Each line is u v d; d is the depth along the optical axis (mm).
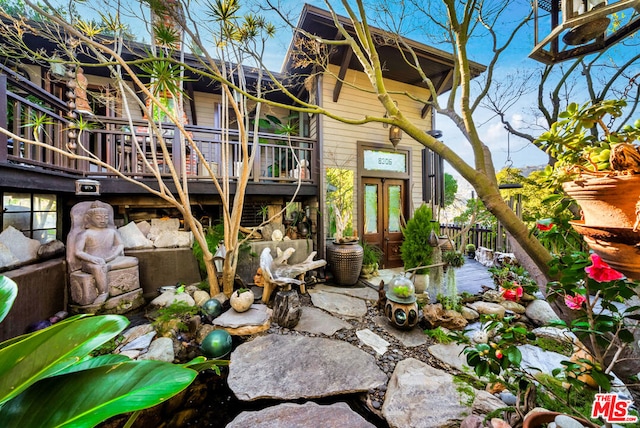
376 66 1165
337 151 5438
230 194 4645
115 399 625
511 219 971
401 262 6117
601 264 889
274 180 4961
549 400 1489
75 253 3227
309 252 5051
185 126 4184
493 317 1360
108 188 3807
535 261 1035
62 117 3375
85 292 3129
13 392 605
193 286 4008
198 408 1996
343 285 4676
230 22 2268
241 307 3166
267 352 2510
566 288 1051
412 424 1672
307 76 5395
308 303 3844
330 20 4230
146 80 5375
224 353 2521
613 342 1040
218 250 4215
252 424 1680
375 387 2072
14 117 2510
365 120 1081
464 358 2416
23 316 2598
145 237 4281
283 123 6859
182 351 2619
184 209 3408
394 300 2934
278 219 5426
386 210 6012
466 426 1381
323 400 2000
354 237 4930
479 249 5773
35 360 661
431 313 3008
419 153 6270
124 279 3521
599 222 741
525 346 2484
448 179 8727
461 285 4234
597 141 929
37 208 3518
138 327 2832
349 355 2465
